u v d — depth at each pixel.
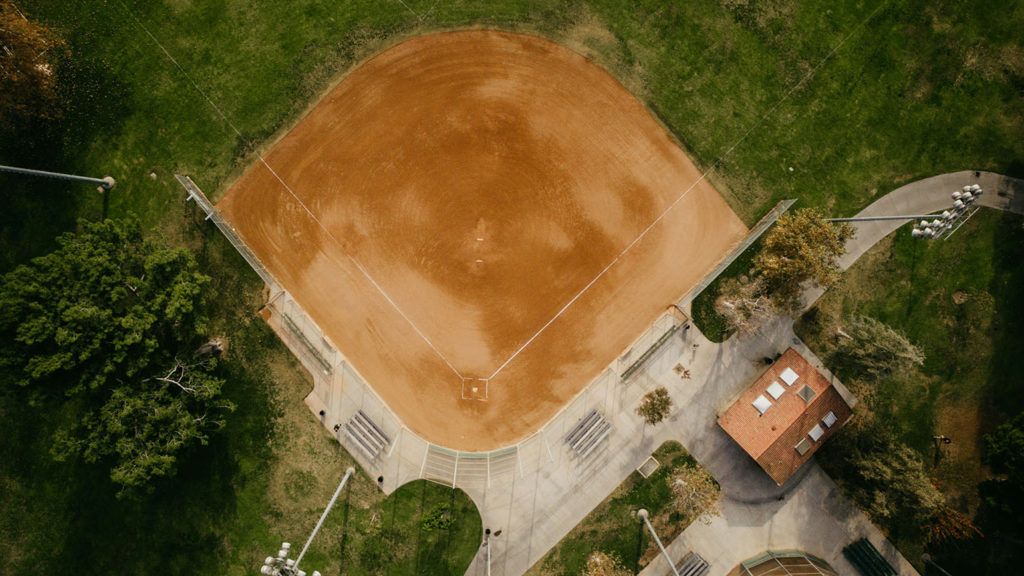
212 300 38.78
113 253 33.62
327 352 39.16
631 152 39.19
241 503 38.91
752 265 39.25
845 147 39.47
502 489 39.38
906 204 39.59
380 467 39.28
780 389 38.09
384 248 39.03
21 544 38.47
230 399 38.75
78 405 38.44
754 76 39.19
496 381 39.31
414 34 38.69
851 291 39.72
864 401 40.00
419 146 38.81
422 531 39.25
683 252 39.44
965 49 39.38
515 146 38.84
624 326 39.41
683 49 39.06
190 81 38.53
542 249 39.12
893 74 39.34
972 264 39.94
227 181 38.81
